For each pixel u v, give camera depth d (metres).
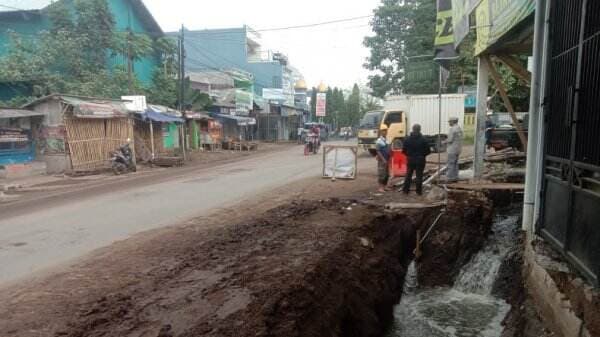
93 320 4.42
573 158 4.84
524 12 7.29
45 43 22.02
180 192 12.89
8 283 5.74
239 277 5.58
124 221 9.23
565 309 4.50
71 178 16.97
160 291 5.21
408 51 33.31
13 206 11.59
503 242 8.71
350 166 14.12
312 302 5.27
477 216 9.19
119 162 18.55
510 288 7.39
